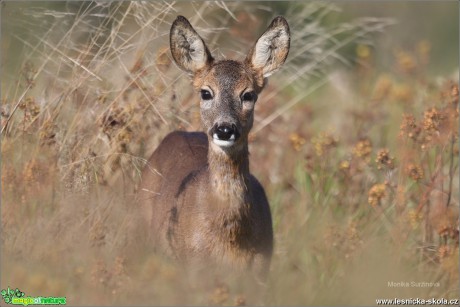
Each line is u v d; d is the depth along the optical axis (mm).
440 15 27828
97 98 12797
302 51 16281
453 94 12336
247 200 10531
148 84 13250
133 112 12977
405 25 26047
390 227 12742
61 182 11906
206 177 10719
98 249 11336
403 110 15930
